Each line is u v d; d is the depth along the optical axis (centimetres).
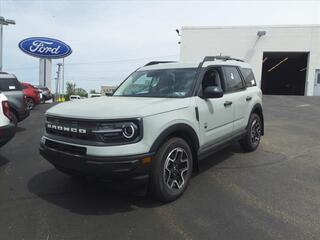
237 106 584
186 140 458
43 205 412
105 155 362
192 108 453
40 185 483
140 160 370
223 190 459
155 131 387
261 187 471
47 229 352
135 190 443
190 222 365
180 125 422
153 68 561
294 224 359
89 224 363
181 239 330
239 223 362
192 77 495
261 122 703
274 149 699
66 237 335
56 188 470
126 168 364
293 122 1121
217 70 546
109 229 351
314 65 2792
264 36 2852
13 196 442
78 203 418
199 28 2953
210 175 523
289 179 505
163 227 355
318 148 710
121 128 367
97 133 369
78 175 415
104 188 467
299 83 3275
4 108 543
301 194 444
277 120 1177
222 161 604
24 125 1097
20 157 648
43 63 3086
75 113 393
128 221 369
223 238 330
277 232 341
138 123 373
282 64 3425
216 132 517
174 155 420
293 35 2798
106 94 557
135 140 372
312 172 540
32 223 365
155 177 395
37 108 1811
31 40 3016
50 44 3066
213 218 374
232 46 2919
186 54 2997
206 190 459
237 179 505
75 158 379
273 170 550
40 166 582
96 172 367
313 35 2770
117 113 374
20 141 812
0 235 339
